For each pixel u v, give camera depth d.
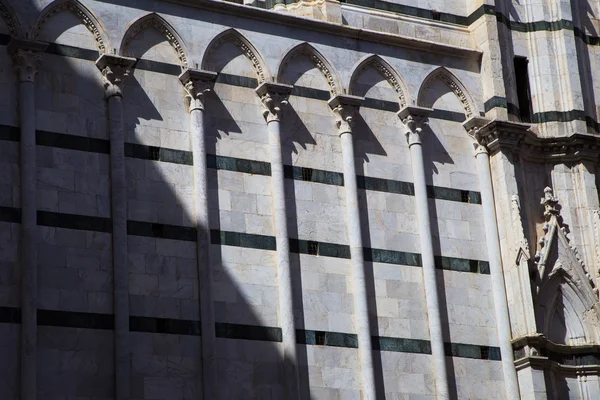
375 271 60.31
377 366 58.78
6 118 54.69
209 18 60.19
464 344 61.25
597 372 62.62
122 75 57.25
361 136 62.28
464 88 65.38
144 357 54.22
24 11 56.09
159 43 58.88
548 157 66.00
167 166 57.25
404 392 59.00
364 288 59.25
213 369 54.94
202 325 55.53
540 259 63.19
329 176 60.72
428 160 63.56
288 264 58.00
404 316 60.19
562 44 67.94
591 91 68.88
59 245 54.06
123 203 55.47
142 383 53.84
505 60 66.50
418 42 64.56
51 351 52.59
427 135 63.97
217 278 56.69
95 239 54.78
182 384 54.62
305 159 60.50
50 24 56.78
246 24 60.97
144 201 56.31
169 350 54.78
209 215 57.34
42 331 52.69
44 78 55.94
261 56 60.78
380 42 63.97
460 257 62.66
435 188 63.25
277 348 56.94
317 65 62.34
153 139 57.34
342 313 58.78
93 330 53.59
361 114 62.66
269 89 60.03
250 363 56.22
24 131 54.56
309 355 57.47
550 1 68.81
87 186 55.38
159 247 55.94
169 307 55.38
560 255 63.66
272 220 58.69
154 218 56.25
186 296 55.84
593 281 64.31
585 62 69.25
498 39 66.31
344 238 60.09
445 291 61.66
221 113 59.25
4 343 51.97
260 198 58.78
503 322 62.12
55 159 55.09
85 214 54.94
